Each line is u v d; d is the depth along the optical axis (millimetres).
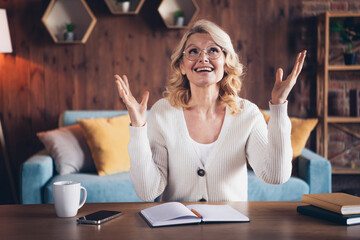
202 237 1010
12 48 3514
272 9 3521
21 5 3480
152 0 3510
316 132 3494
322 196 1251
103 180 2639
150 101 3582
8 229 1088
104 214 1194
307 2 3514
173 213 1146
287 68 3553
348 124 3576
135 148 1354
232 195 1562
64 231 1066
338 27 3332
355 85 3562
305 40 3531
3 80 3541
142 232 1052
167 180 1592
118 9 3461
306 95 3572
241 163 1576
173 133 1572
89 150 2973
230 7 3521
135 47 3547
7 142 3580
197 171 1521
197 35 1527
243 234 1034
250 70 3557
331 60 3543
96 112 3293
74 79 3557
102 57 3549
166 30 3531
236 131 1555
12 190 3377
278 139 1315
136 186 1421
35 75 3541
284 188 2668
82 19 3504
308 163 2691
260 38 3539
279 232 1051
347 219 1107
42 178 2584
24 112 3564
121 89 1289
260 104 3568
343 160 3594
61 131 2998
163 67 3559
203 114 1597
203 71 1502
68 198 1192
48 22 3488
